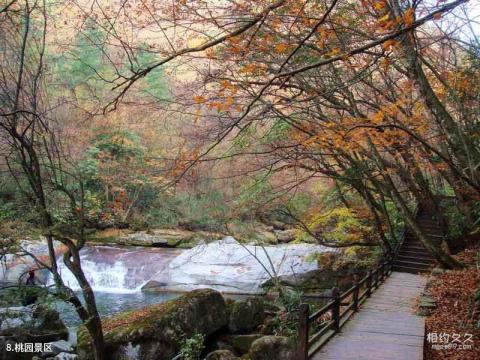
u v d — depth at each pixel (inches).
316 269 721.0
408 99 408.2
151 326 362.6
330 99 399.5
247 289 719.1
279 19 294.2
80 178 343.6
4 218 309.0
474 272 510.3
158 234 941.2
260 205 588.7
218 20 351.3
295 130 455.5
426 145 356.2
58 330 438.3
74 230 336.8
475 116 480.7
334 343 308.8
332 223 750.5
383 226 723.4
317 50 331.0
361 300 448.1
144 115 579.2
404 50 347.6
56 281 319.3
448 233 694.5
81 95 490.6
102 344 335.3
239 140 439.8
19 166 356.8
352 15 426.3
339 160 540.7
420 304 422.3
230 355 335.6
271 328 439.8
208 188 628.1
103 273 792.3
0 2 306.5
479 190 379.6
